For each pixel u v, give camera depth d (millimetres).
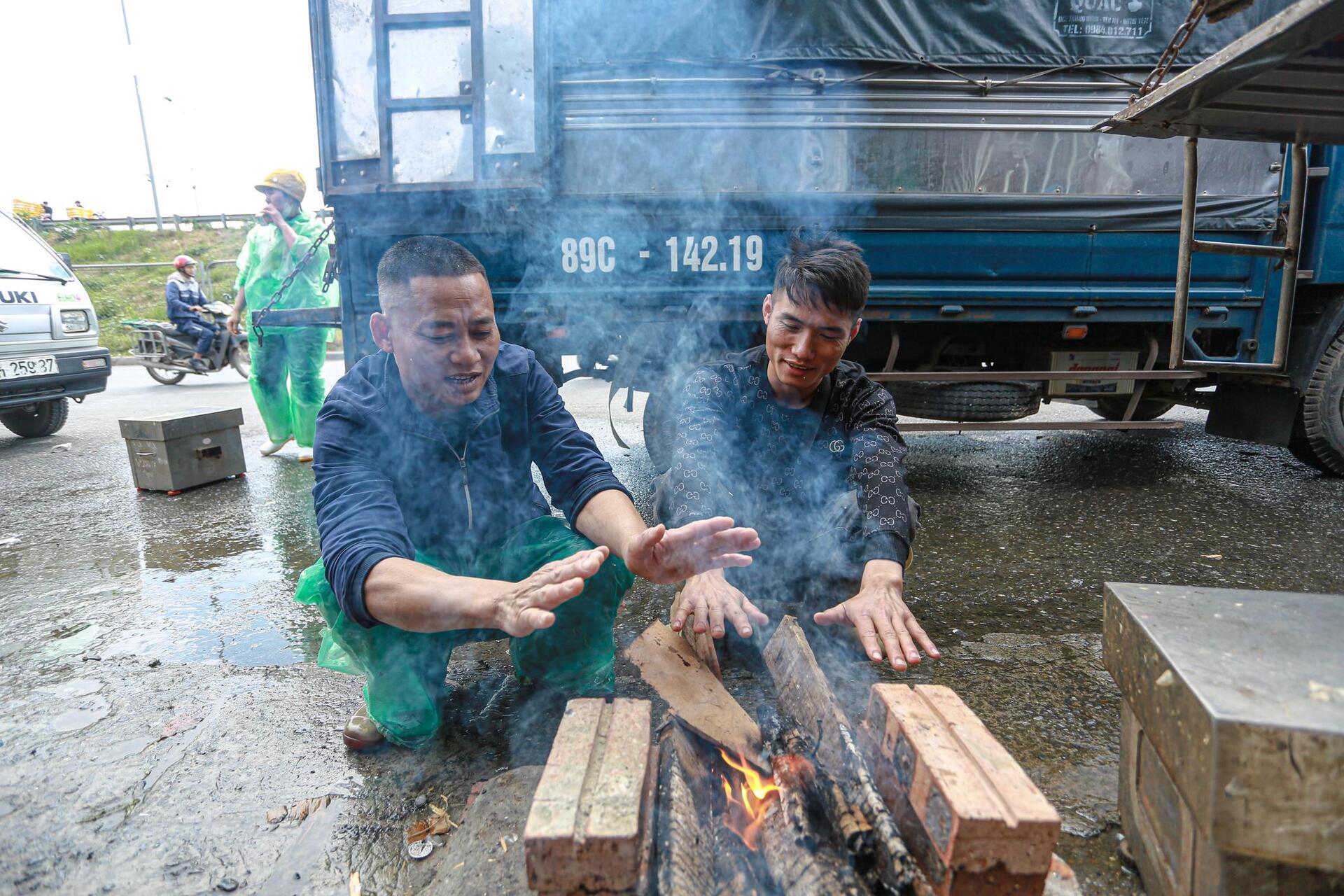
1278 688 948
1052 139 3697
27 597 2738
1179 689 994
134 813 1512
